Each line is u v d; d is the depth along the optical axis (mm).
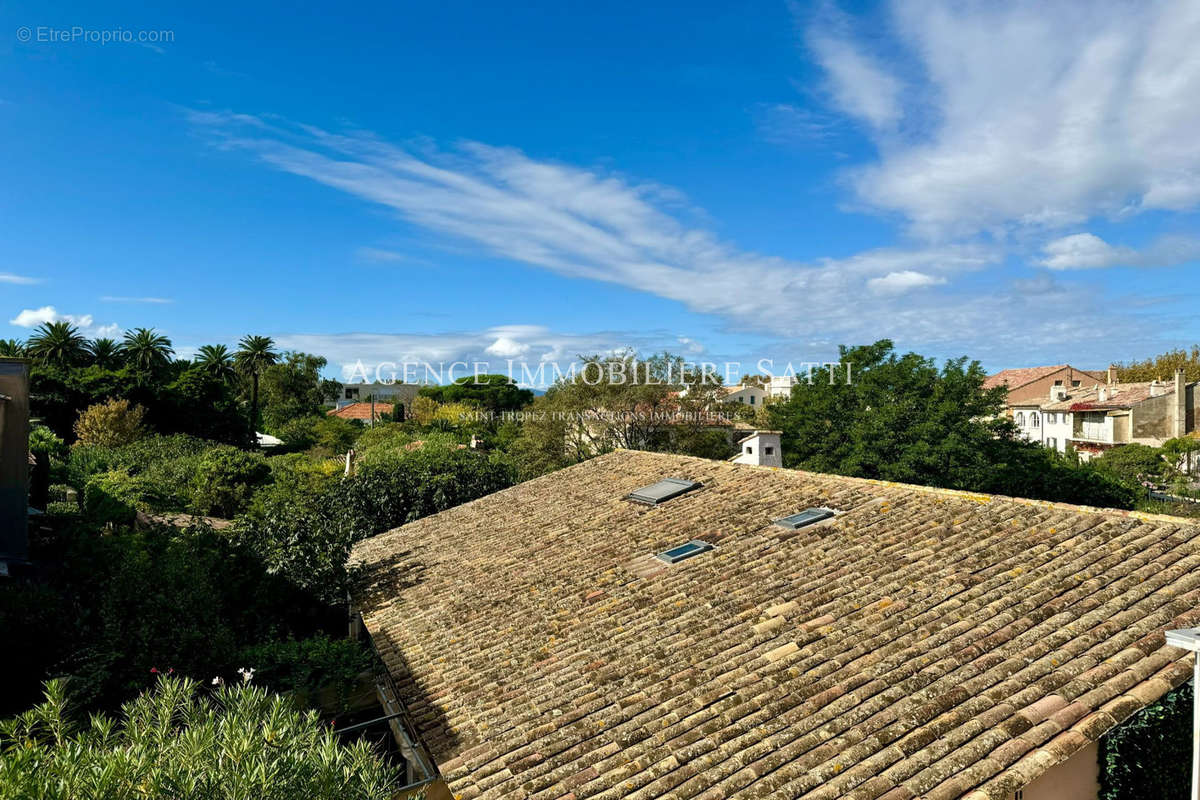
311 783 4062
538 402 40250
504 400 79750
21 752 3582
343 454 52906
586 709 6977
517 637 9203
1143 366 79312
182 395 50812
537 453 37469
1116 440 52719
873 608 7598
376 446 49812
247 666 10844
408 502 21812
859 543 9516
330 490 21797
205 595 11148
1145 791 5609
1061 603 6852
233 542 14758
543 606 10000
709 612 8461
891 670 6359
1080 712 5336
